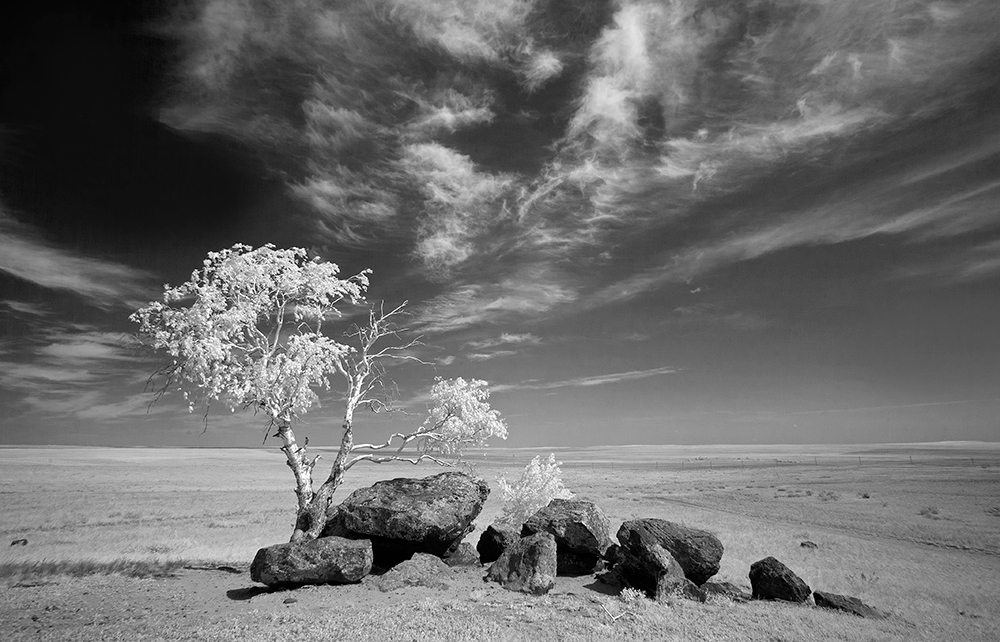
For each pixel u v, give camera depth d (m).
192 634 12.88
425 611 14.98
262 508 52.44
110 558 24.25
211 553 27.11
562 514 21.47
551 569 18.52
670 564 18.25
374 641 12.46
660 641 13.25
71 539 31.84
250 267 21.16
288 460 22.22
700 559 19.62
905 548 35.69
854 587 23.94
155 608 15.52
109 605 15.80
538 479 27.33
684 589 17.80
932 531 41.31
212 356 19.41
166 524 40.44
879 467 122.81
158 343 19.67
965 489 71.00
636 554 18.75
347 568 17.62
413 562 19.11
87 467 109.31
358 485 81.19
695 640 13.59
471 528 23.12
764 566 19.94
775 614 16.44
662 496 69.75
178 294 20.25
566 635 13.32
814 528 44.84
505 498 27.25
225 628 13.32
